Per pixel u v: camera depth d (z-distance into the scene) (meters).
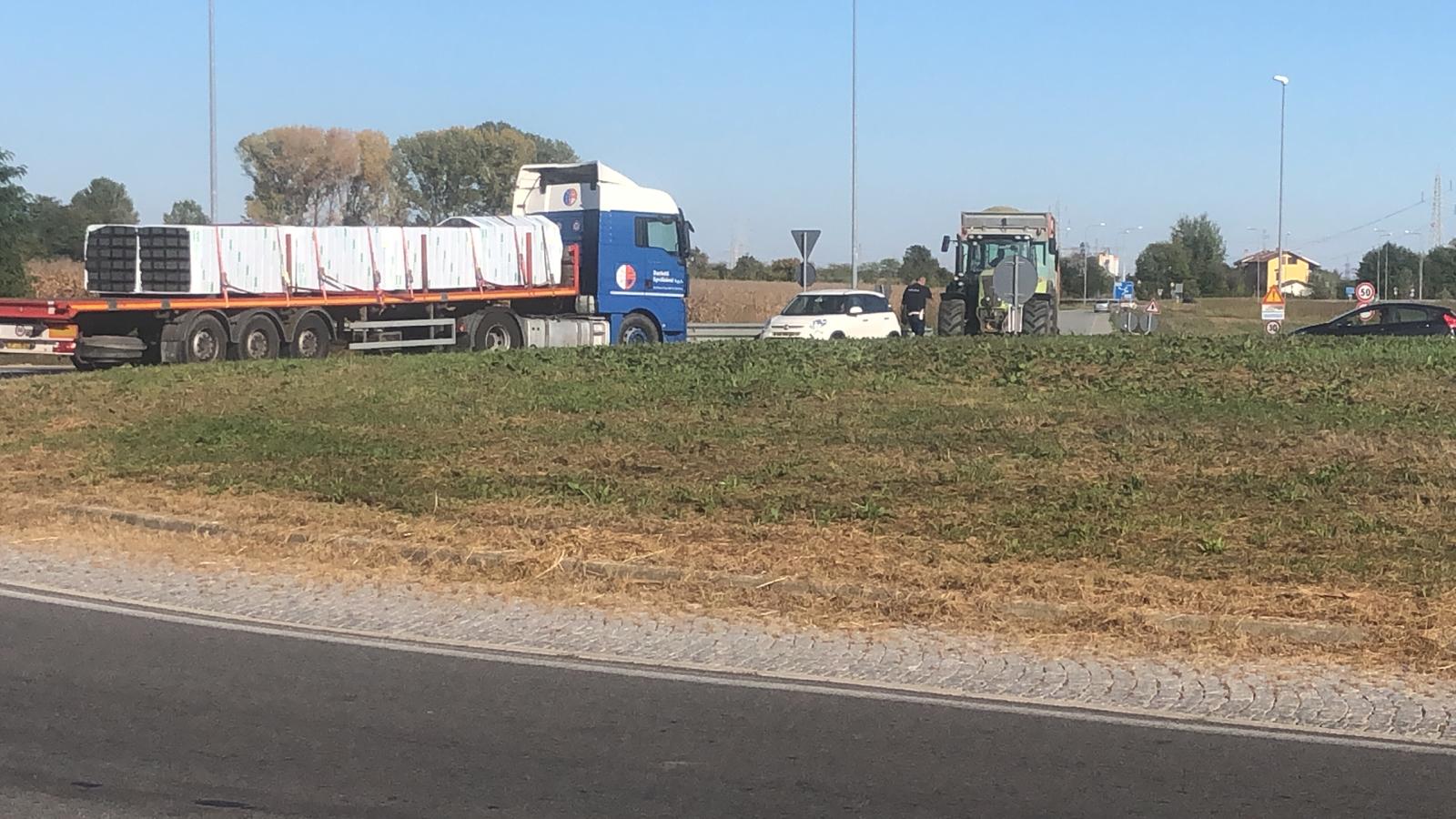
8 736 6.14
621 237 29.53
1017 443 13.95
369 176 78.62
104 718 6.42
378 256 26.16
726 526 10.54
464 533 10.36
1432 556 9.44
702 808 5.37
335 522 10.79
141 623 8.26
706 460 13.41
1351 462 12.77
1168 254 94.12
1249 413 15.62
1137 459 13.13
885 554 9.67
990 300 32.84
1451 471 12.23
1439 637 7.75
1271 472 12.41
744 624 8.33
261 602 8.84
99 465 13.34
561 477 12.53
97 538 10.58
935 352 21.47
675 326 30.84
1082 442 14.00
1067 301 89.88
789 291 62.16
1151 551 9.67
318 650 7.72
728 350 22.38
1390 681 7.18
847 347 22.70
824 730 6.38
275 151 76.88
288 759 5.89
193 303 23.38
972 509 11.07
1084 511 10.95
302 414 16.58
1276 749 6.14
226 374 20.05
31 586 9.18
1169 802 5.48
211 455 13.81
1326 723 6.52
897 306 59.16
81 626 8.16
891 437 14.46
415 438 14.88
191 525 10.77
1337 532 10.14
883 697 6.91
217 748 6.02
